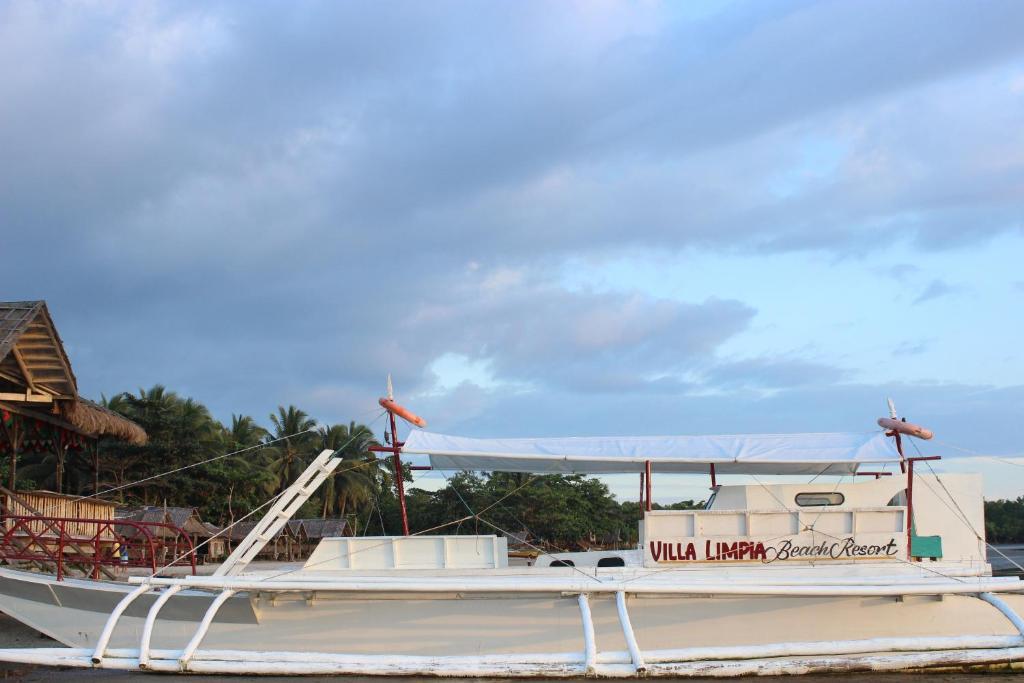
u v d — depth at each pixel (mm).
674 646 11875
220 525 49562
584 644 11672
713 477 13984
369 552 12688
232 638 12445
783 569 12266
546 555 13602
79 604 13312
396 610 12031
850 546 12375
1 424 17969
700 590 11281
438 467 13953
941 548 12609
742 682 11227
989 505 80250
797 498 12820
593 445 13484
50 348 17031
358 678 11297
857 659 10797
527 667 10672
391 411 13133
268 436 58500
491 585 11406
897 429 12930
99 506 20641
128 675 12359
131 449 47594
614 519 45906
